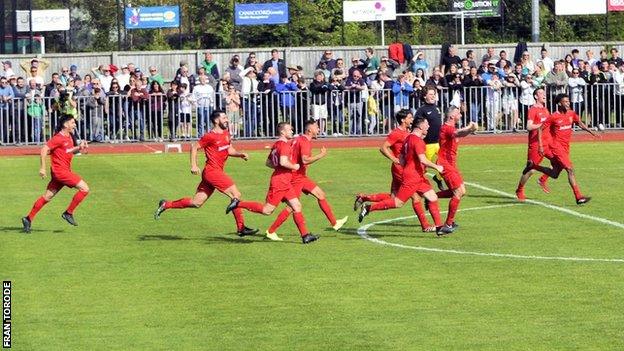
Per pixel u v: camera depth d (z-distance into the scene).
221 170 33.31
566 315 23.91
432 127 41.69
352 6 77.75
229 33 82.62
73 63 70.94
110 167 51.31
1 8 74.81
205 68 63.66
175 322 23.75
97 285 27.34
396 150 34.38
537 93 40.06
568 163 39.53
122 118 61.47
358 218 34.06
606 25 80.31
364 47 72.00
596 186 44.06
